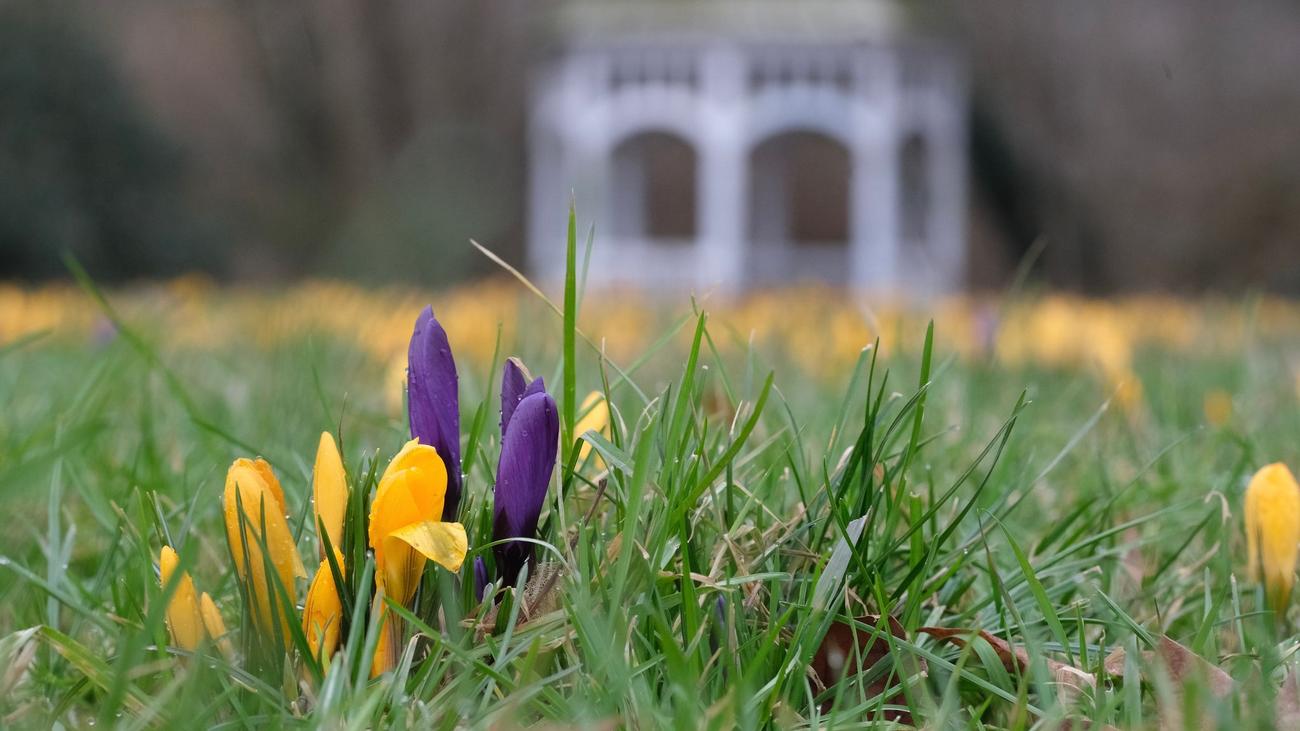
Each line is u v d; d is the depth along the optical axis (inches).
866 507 28.5
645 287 232.2
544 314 66.2
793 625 27.6
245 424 45.9
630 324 106.2
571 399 27.8
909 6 244.5
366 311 105.3
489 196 303.0
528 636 25.9
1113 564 31.9
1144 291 342.0
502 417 26.7
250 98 381.4
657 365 67.6
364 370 63.8
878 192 236.2
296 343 58.3
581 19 237.9
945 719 24.4
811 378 69.7
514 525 26.3
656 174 399.2
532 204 363.9
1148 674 26.4
